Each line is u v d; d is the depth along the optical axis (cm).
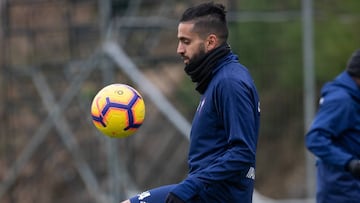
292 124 5653
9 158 4378
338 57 5881
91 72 4141
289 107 5666
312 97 3812
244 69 1930
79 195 4544
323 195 2611
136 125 2053
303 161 5566
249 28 5625
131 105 2034
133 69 3506
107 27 3581
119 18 4203
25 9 4738
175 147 4988
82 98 4322
